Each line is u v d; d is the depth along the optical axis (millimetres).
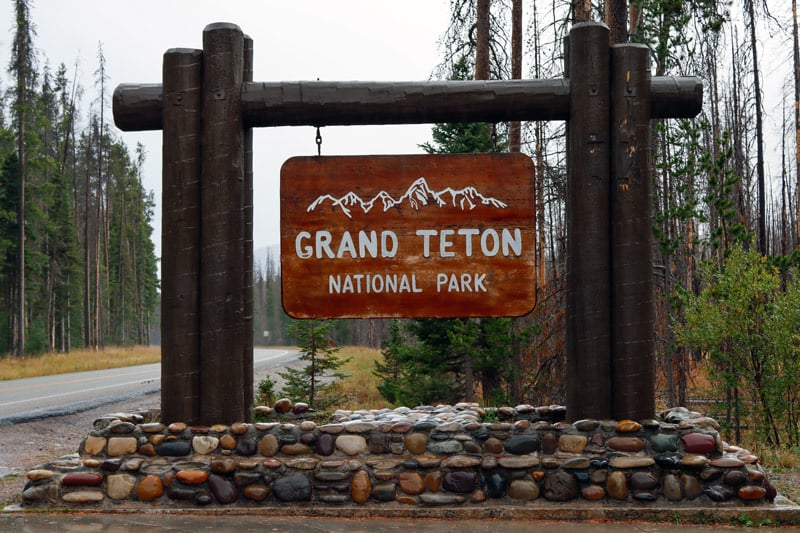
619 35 11961
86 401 15594
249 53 6809
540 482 6074
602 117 6418
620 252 6371
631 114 6406
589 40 6430
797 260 12297
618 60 6438
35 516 5906
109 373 26078
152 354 45719
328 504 6102
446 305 6656
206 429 6344
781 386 11102
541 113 6551
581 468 6062
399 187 6699
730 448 6387
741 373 11625
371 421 6543
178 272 6523
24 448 10102
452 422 6309
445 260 6668
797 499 6660
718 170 13078
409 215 6695
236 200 6574
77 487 6191
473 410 7625
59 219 48250
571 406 6441
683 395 15102
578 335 6410
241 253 6617
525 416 7695
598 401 6324
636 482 6004
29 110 38781
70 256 48719
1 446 10141
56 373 26297
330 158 6738
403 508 6012
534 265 6637
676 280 14594
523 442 6160
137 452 6328
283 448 6273
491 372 14789
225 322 6488
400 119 6613
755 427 11703
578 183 6438
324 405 15086
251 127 6777
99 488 6203
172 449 6289
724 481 5988
